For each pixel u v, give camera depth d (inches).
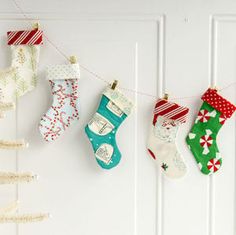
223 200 67.7
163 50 66.4
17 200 65.2
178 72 66.7
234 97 67.3
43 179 66.5
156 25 66.3
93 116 65.4
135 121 66.9
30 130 66.1
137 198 67.4
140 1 65.7
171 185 67.4
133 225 67.4
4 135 65.9
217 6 66.2
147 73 66.6
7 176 57.2
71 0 65.1
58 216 67.0
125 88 66.4
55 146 66.4
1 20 64.8
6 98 63.3
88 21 65.5
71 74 63.0
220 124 65.7
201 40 66.5
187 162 67.3
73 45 65.5
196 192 67.5
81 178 66.9
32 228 67.1
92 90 66.2
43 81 65.6
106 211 67.2
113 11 65.6
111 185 67.1
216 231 67.8
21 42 62.7
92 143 64.5
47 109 65.9
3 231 67.0
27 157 66.2
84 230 67.2
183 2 65.9
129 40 66.1
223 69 67.1
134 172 67.2
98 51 65.9
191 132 66.7
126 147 67.0
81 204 67.1
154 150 66.5
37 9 64.8
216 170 66.6
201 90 67.0
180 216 67.6
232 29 66.8
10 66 64.6
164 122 65.7
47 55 65.4
